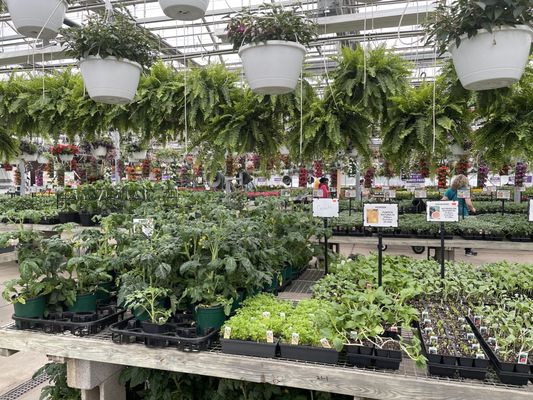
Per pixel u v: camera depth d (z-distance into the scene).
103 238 2.46
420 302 2.31
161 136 3.26
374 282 2.42
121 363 1.84
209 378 2.22
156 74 2.75
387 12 3.03
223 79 2.71
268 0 3.25
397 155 2.71
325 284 2.38
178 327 1.90
